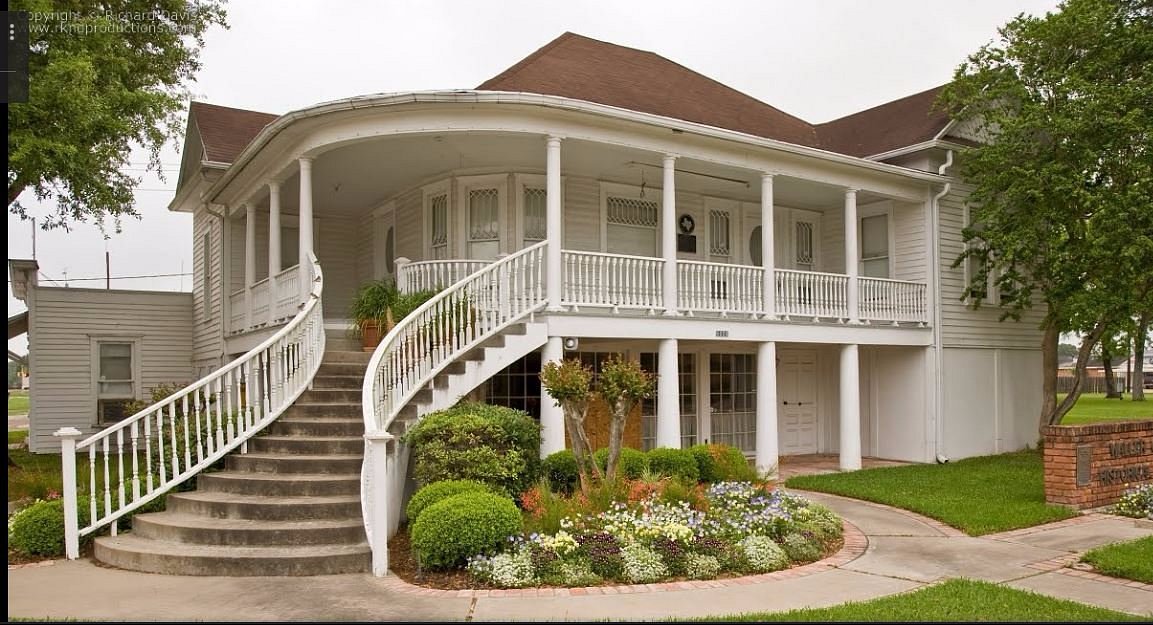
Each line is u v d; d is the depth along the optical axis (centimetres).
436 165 1382
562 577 704
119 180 1842
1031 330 1889
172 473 906
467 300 1086
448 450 882
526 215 1414
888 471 1480
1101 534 940
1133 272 1398
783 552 795
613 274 1227
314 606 631
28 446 1994
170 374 2108
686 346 1596
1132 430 1167
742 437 1723
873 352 1753
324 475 892
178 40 1877
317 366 1084
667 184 1277
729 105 1816
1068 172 1442
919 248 1678
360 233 1806
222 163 1736
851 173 1530
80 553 816
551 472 1045
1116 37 1484
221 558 730
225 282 1773
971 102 1574
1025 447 1850
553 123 1163
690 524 805
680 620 591
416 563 745
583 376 916
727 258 1688
